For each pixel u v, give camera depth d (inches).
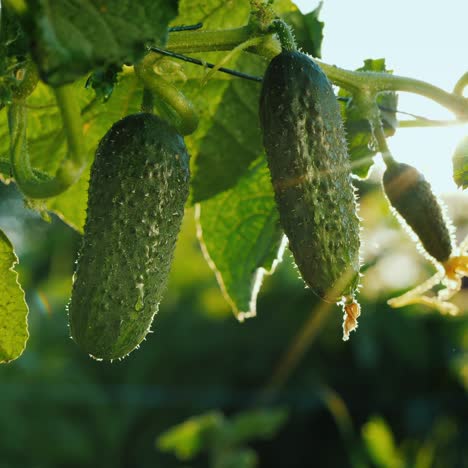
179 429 61.4
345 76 25.1
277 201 22.7
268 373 130.6
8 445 126.3
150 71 23.7
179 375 143.8
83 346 22.7
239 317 32.3
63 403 132.3
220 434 61.7
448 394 109.7
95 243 22.6
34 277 134.9
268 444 131.3
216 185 31.4
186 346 140.4
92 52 19.0
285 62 23.0
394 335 105.3
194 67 29.8
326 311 121.8
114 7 19.4
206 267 108.3
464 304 60.4
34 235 137.9
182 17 29.5
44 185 21.3
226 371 137.3
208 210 31.8
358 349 109.8
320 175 22.4
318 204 22.3
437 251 25.8
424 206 25.2
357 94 25.2
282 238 31.7
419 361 107.3
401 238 60.9
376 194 62.2
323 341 124.5
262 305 127.4
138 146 23.0
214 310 113.1
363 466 73.7
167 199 23.0
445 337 106.6
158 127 23.3
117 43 19.2
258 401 126.5
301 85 22.7
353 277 22.5
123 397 142.4
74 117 20.8
